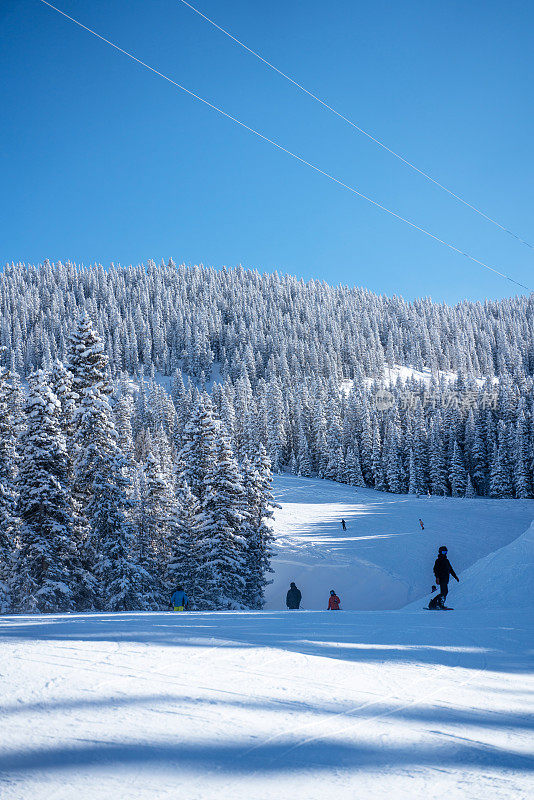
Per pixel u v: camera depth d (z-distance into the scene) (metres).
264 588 42.41
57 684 3.56
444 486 94.50
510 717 3.68
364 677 4.53
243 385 127.25
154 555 28.91
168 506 29.34
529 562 14.98
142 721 2.89
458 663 5.66
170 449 79.06
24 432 22.83
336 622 8.96
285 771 2.36
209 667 4.39
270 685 3.93
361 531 56.75
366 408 110.38
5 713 2.90
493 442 99.06
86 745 2.49
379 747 2.80
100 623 7.80
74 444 24.20
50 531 22.58
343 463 101.81
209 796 2.04
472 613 11.05
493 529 59.00
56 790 2.00
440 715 3.56
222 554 28.91
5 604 21.42
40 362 168.75
